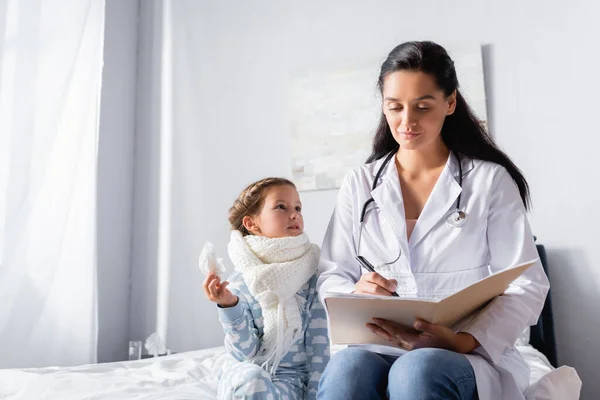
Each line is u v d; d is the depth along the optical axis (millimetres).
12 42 2314
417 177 1369
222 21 3057
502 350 1048
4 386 1570
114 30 3037
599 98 2350
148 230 3053
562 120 2402
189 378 1673
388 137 1448
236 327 1295
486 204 1251
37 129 2369
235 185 2920
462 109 1343
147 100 3148
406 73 1229
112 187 2971
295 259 1421
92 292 2643
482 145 1342
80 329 2570
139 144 3133
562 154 2389
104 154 2936
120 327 2961
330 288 1205
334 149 2723
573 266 2330
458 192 1273
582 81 2385
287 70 2885
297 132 2797
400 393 942
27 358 2305
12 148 2273
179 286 2947
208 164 2980
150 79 3156
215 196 2947
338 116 2736
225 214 2920
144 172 3102
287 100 2865
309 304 1416
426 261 1263
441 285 1246
